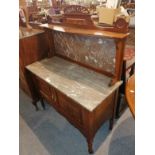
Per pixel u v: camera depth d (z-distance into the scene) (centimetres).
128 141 152
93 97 111
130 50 154
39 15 202
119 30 104
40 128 177
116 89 125
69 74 142
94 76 136
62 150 151
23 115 198
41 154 149
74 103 121
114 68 126
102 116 133
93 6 204
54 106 164
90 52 137
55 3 270
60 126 177
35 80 173
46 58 177
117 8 108
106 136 159
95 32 111
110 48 120
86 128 127
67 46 157
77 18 126
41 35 165
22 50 154
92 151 144
